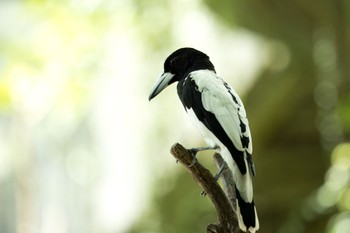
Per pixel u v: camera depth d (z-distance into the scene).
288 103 12.97
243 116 5.99
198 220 12.86
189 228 12.91
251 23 13.38
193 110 6.19
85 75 14.62
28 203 16.30
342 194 10.50
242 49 13.73
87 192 16.12
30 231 16.39
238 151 5.79
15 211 17.30
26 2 14.46
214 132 5.96
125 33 14.21
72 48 14.51
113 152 14.99
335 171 10.99
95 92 14.83
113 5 14.02
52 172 16.70
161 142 13.96
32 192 16.38
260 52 13.55
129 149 14.55
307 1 12.42
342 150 11.35
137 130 14.41
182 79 6.56
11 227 17.39
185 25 13.91
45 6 14.41
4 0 15.08
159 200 13.59
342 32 12.38
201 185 5.56
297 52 13.02
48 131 15.96
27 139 15.96
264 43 13.45
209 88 6.16
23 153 16.16
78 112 15.21
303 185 12.70
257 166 12.93
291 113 12.95
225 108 6.00
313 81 12.90
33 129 15.84
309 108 12.90
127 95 14.46
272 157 12.92
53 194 16.84
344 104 11.29
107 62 14.46
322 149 12.80
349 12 12.37
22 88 14.78
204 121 6.08
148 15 13.91
